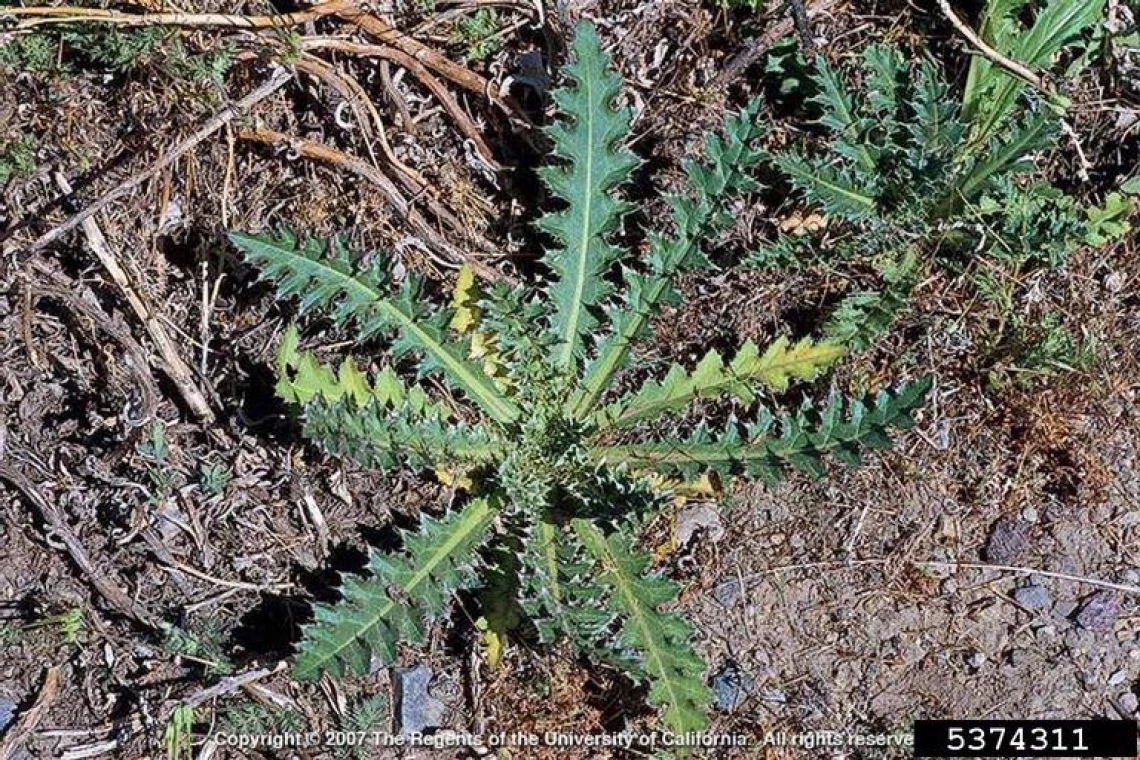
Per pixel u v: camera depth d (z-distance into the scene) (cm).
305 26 139
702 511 140
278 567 140
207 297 140
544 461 137
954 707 137
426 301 135
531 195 143
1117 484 139
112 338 139
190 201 140
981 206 139
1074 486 139
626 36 143
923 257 140
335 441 129
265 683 138
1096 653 137
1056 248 136
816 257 139
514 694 138
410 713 138
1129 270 141
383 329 135
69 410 141
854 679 138
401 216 141
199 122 138
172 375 138
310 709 138
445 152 143
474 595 138
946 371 141
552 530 135
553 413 138
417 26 141
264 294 141
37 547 140
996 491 140
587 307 138
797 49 141
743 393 136
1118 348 140
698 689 132
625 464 137
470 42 141
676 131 143
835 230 141
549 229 137
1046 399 139
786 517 140
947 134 135
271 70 139
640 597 133
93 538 139
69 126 139
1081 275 141
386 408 135
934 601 139
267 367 140
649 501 131
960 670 138
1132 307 141
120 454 138
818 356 136
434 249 141
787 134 143
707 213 136
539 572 133
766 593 139
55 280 138
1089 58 142
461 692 139
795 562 139
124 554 139
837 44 143
